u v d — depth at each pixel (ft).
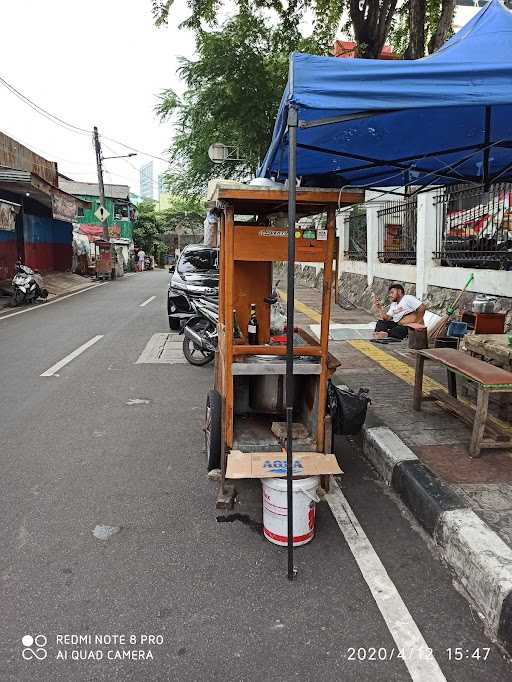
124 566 10.12
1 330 36.81
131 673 7.67
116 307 50.08
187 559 10.36
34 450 15.78
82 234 103.76
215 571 9.98
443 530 10.56
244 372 12.42
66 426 17.81
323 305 12.42
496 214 28.35
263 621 8.69
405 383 21.17
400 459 13.35
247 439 13.15
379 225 43.19
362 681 7.54
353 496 13.00
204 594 9.34
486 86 9.77
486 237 28.91
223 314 14.48
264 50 44.70
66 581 9.67
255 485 13.46
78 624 8.63
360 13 32.81
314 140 16.05
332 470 11.04
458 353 16.75
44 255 77.20
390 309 30.09
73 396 21.20
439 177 19.53
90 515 12.02
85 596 9.28
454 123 15.74
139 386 22.70
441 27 28.66
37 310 47.80
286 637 8.35
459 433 15.56
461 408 15.92
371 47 32.91
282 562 10.27
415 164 19.49
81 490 13.24
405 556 10.50
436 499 11.30
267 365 12.44
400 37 41.75
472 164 19.85
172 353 29.27
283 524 10.69
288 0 36.40
